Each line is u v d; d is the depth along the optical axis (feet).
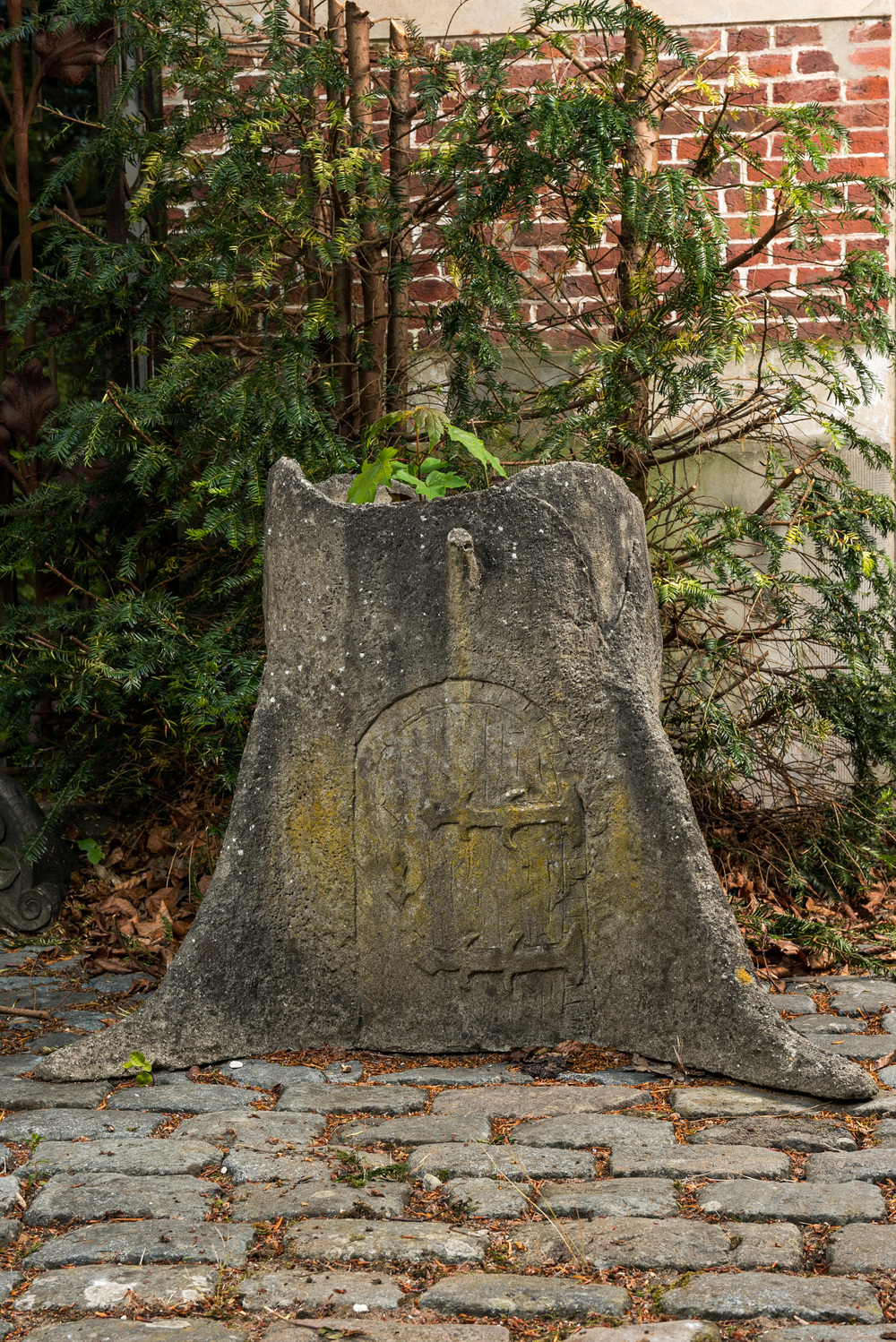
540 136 14.11
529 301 17.69
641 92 15.48
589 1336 5.98
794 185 14.10
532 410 15.94
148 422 14.35
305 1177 7.75
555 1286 6.44
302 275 16.58
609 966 9.82
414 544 9.98
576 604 9.86
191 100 16.75
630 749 9.76
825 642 14.98
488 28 17.80
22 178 16.93
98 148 15.85
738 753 13.74
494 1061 9.86
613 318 15.43
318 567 10.11
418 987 10.03
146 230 17.53
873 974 12.36
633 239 15.19
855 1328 5.99
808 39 17.42
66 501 16.31
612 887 9.78
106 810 15.79
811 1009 11.21
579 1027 9.95
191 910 13.98
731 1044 9.26
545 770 9.87
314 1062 9.88
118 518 16.71
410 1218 7.24
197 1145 8.21
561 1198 7.39
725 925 9.49
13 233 19.06
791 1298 6.23
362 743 10.04
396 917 10.03
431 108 14.90
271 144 15.90
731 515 14.67
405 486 11.89
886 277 14.34
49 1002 11.73
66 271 16.88
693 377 14.34
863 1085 8.74
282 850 10.11
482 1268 6.70
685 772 14.94
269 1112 8.79
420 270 17.49
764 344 15.21
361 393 16.26
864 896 14.75
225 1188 7.69
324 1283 6.51
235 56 17.80
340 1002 10.13
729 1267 6.61
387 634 10.00
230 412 14.30
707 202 14.14
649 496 16.48
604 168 14.17
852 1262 6.57
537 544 9.85
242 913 10.03
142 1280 6.54
